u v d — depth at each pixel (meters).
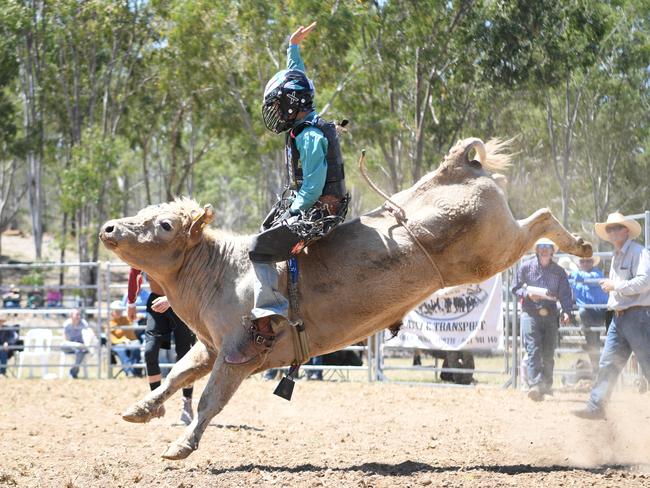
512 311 15.28
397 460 7.80
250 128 40.22
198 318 7.38
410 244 7.07
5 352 19.50
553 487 6.41
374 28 35.34
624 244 8.66
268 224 7.26
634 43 39.69
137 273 10.35
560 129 42.25
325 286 7.04
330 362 18.08
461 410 12.05
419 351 18.05
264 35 35.09
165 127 54.06
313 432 9.82
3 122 49.19
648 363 8.36
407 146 40.81
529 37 36.31
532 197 42.00
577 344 16.98
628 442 8.48
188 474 7.03
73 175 42.31
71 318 18.86
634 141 41.47
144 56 47.94
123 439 9.27
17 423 10.73
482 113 40.56
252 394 14.36
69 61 48.47
